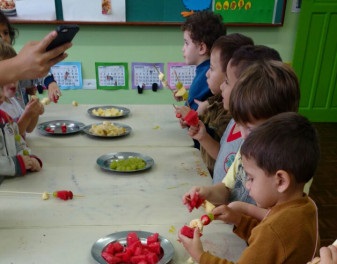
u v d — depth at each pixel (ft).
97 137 5.75
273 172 2.60
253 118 3.34
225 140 4.61
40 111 5.79
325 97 12.91
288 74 3.40
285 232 2.49
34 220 3.43
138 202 3.82
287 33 11.21
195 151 5.31
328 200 8.21
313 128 2.74
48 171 4.51
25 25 9.82
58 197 3.83
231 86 4.22
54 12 9.73
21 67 2.92
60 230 3.29
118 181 4.29
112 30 10.23
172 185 4.22
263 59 3.83
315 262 2.21
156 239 3.10
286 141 2.57
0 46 5.11
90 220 3.46
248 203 3.57
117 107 7.47
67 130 6.00
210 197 3.78
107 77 10.73
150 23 10.12
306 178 2.65
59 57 3.08
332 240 6.86
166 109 7.57
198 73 6.96
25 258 2.89
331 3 11.28
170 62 10.77
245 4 10.36
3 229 3.28
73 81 10.64
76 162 4.80
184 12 10.19
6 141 4.76
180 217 3.56
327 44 11.99
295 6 10.93
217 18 7.02
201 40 6.76
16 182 4.19
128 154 5.03
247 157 2.74
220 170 4.44
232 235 3.31
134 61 10.66
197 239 2.87
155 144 5.55
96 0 9.77
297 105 3.46
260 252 2.48
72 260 2.89
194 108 6.68
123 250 2.99
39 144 5.43
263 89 3.28
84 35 10.20
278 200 2.72
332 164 10.05
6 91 5.40
